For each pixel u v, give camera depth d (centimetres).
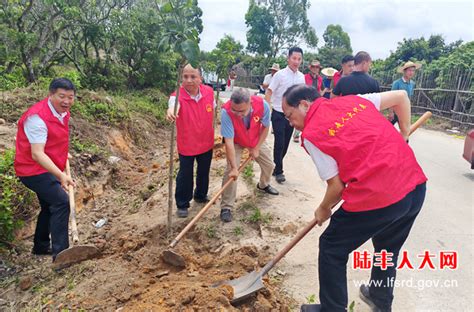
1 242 419
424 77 1536
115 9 1269
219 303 271
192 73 407
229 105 399
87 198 563
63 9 979
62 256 371
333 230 244
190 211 459
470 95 1245
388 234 264
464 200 524
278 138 534
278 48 4053
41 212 400
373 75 2105
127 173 683
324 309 257
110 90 1276
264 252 375
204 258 363
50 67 1161
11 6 937
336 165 232
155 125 1087
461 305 297
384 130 239
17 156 361
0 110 637
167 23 317
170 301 276
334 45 4372
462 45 1480
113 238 435
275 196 497
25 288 358
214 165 615
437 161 756
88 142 690
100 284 332
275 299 296
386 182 225
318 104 247
